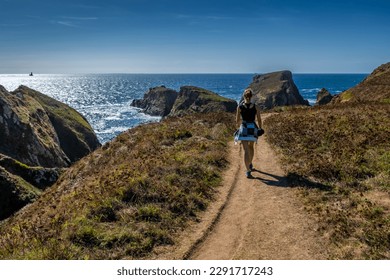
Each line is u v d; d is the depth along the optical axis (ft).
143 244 22.93
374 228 22.79
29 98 232.53
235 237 24.02
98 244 23.16
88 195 31.94
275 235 23.65
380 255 20.07
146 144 52.65
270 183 34.53
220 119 80.33
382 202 26.86
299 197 29.89
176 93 561.02
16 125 172.24
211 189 33.81
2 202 89.86
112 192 30.78
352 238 22.24
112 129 354.95
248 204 29.68
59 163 192.75
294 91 584.40
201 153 45.75
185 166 38.04
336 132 50.55
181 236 24.57
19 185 95.14
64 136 238.89
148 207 27.94
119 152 56.08
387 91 122.31
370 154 38.58
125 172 37.06
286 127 60.18
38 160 177.17
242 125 36.55
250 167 38.40
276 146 50.03
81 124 261.85
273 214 27.02
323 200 28.71
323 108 88.89
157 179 34.27
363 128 51.03
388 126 50.37
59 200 37.88
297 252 21.33
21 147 170.30
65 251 21.85
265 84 640.99
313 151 43.88
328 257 20.48
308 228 24.14
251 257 21.09
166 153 45.55
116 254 21.97
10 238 26.35
